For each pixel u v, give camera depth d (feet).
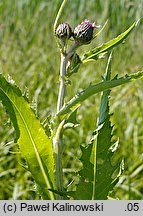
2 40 27.89
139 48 28.66
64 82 8.71
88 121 21.65
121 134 20.76
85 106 21.45
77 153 19.61
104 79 9.21
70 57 8.78
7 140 19.11
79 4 33.19
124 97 23.38
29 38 28.58
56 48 27.48
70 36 8.76
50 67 25.72
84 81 25.05
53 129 8.70
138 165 18.61
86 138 20.53
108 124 8.90
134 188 16.79
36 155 8.70
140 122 22.02
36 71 25.05
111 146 9.04
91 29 8.89
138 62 28.19
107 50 8.77
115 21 32.22
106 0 32.09
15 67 25.12
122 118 22.39
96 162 8.96
